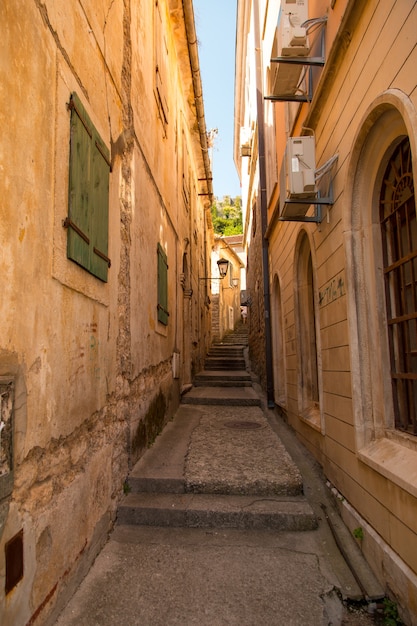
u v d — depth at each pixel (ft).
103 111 10.28
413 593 7.06
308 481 13.79
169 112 22.40
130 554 9.68
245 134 49.47
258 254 34.55
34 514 6.29
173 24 23.32
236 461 14.37
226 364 43.45
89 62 9.22
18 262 5.81
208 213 50.26
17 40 5.87
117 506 11.39
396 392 9.41
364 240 10.18
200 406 26.30
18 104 5.86
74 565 8.04
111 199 11.00
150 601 7.98
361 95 9.45
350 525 10.52
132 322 13.30
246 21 38.52
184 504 11.60
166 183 21.11
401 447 8.52
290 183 11.68
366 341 10.09
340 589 8.45
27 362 6.06
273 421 23.21
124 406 12.42
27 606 6.03
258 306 34.68
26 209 6.07
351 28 9.88
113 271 11.13
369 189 9.96
